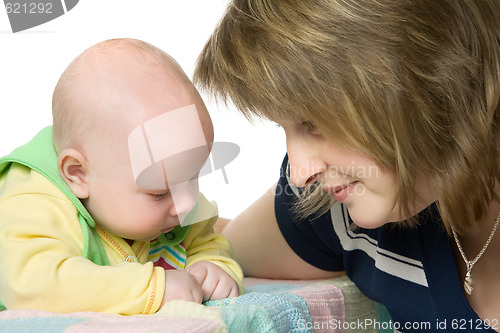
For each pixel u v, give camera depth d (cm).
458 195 94
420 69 88
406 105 87
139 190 99
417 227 115
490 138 94
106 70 101
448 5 89
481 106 92
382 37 86
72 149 101
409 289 116
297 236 136
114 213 101
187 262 114
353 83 86
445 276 112
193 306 85
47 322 78
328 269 137
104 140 99
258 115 94
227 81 93
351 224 126
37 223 94
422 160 91
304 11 87
